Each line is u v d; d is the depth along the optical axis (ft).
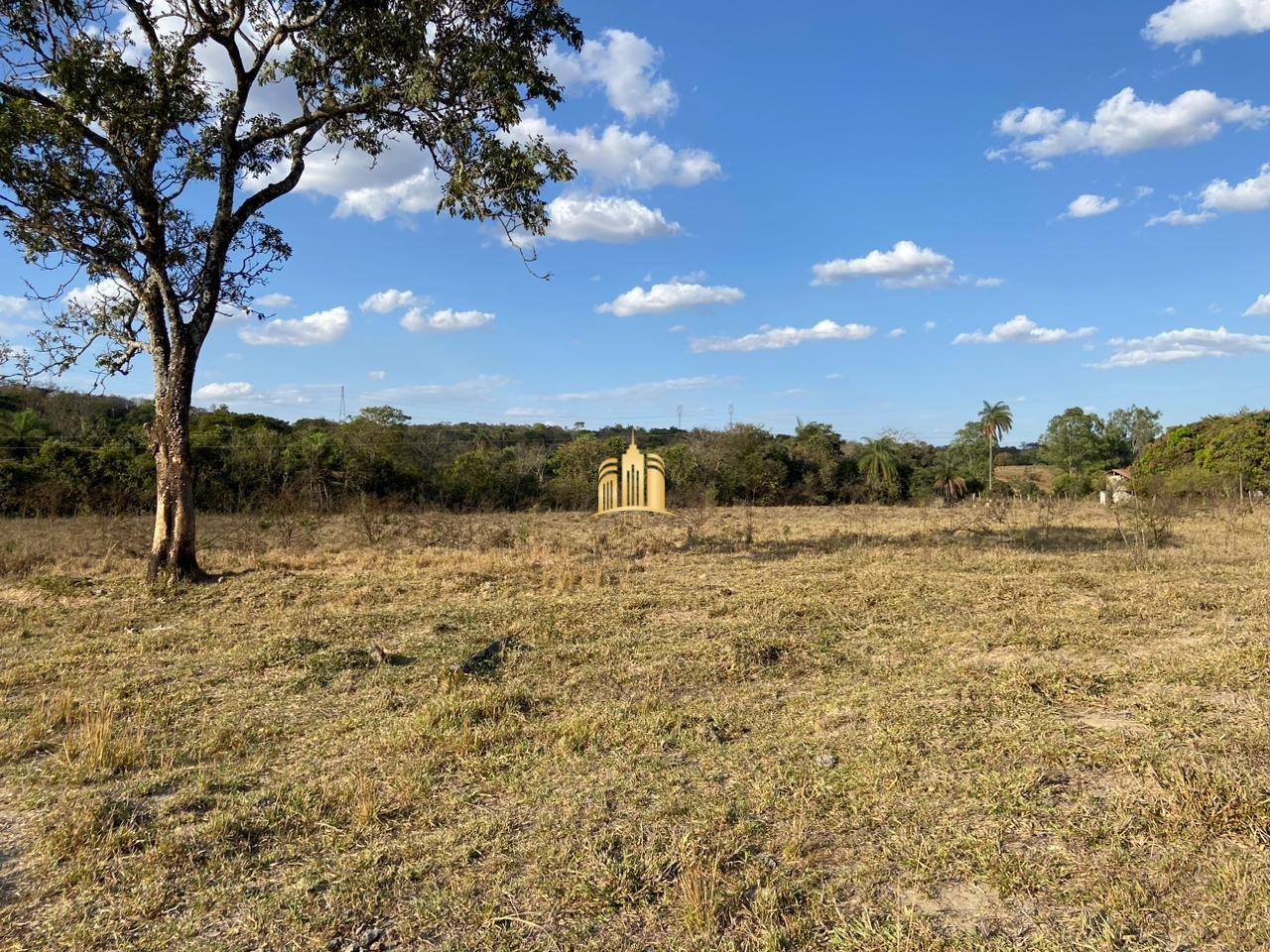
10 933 9.53
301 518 64.18
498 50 33.99
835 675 19.93
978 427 190.39
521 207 37.17
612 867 10.54
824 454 132.16
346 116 39.11
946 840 11.04
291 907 9.89
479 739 15.46
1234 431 97.35
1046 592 30.73
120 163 33.78
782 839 11.31
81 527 61.98
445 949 9.00
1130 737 14.46
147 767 14.75
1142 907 9.24
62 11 30.81
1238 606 26.86
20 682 20.58
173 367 36.78
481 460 100.78
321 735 16.25
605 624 26.48
